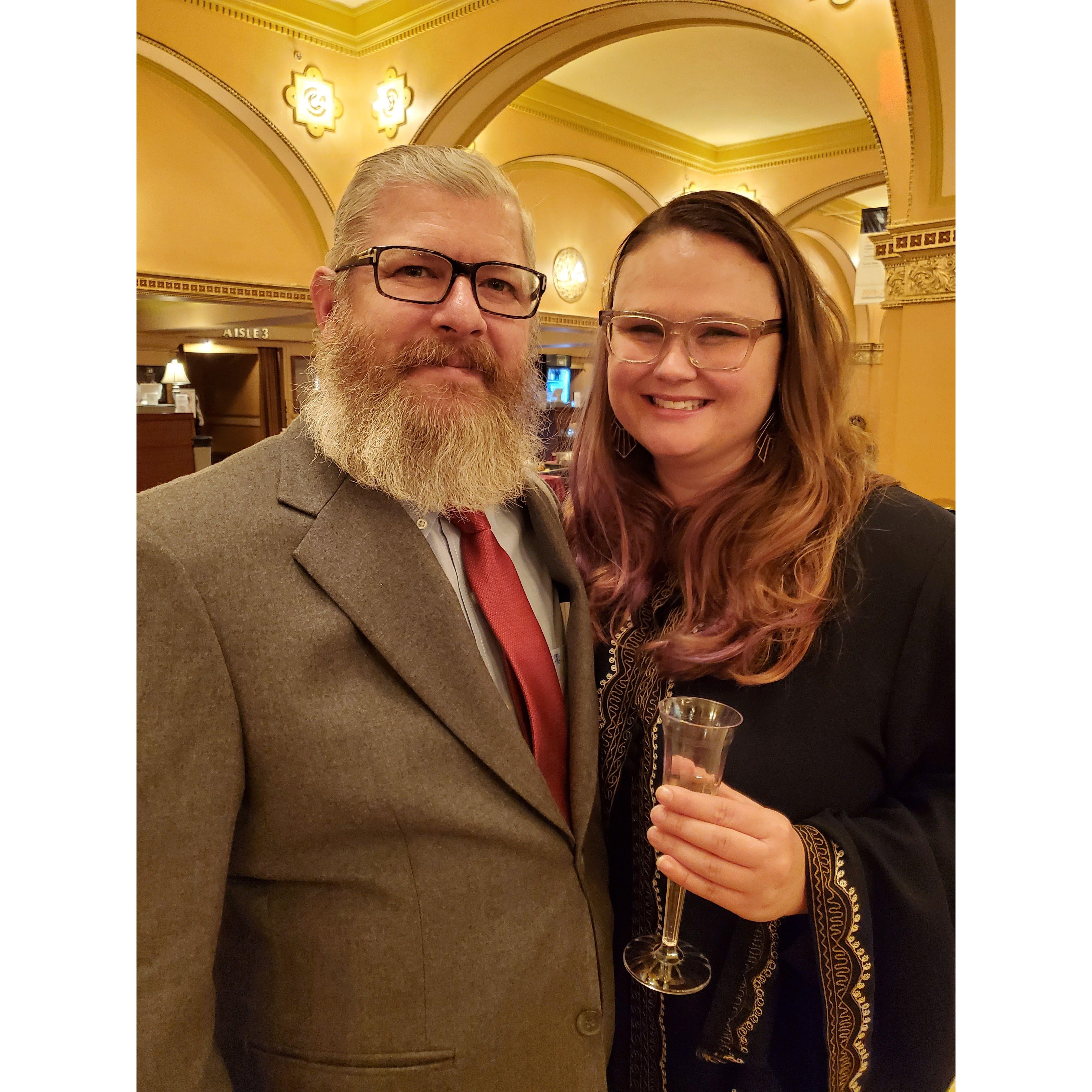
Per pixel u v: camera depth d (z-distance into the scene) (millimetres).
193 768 846
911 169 4316
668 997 1160
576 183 9625
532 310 1090
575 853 1040
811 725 1138
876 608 1146
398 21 6727
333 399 1019
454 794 948
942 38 3990
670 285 1172
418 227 995
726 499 1229
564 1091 1006
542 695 1095
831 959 994
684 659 1162
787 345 1226
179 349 8820
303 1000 944
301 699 900
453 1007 938
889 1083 1063
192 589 858
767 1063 1129
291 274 7656
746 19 5215
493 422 1026
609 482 1369
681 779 956
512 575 1133
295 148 6895
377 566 957
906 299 4465
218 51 6328
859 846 1034
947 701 1120
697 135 9844
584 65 7742
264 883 966
